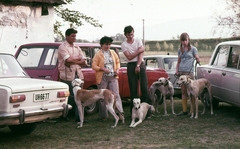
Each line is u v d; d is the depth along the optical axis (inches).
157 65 459.2
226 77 323.6
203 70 378.6
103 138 253.0
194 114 342.6
